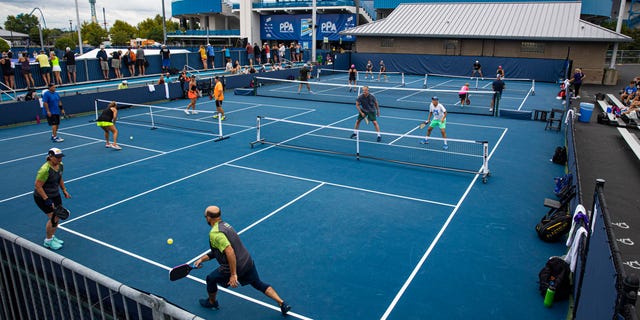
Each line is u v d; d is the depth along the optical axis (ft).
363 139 58.85
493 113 75.92
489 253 28.78
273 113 77.66
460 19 142.51
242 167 46.88
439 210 35.68
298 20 194.18
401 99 92.89
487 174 43.27
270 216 34.35
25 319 18.70
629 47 185.88
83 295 19.26
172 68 111.14
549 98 94.89
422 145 55.98
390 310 22.79
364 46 153.99
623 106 79.61
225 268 20.99
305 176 44.01
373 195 38.93
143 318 17.85
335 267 26.94
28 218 34.40
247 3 199.31
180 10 241.35
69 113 74.90
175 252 28.84
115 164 48.01
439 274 26.22
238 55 132.67
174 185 41.34
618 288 12.26
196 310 22.67
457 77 134.21
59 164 29.09
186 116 75.25
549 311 22.82
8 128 66.74
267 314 22.39
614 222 33.68
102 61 95.71
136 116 75.61
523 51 131.64
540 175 44.60
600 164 48.78
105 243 30.01
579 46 123.85
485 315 22.45
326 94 100.42
